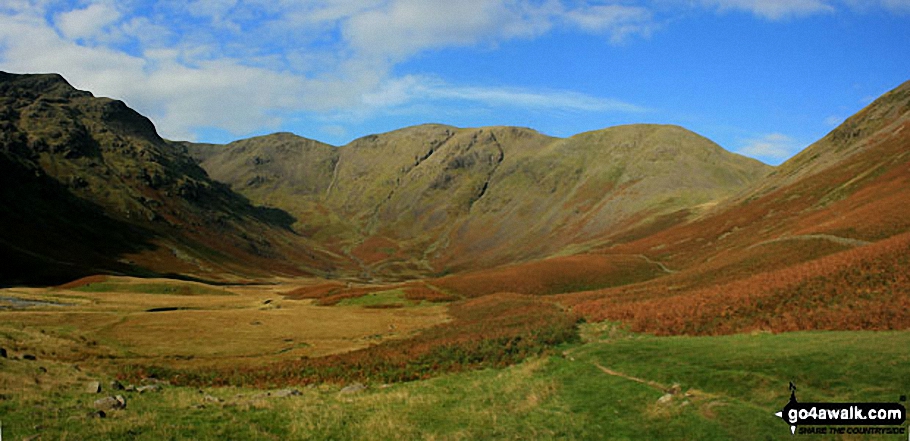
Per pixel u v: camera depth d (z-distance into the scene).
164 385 32.25
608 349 31.28
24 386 25.33
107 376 33.75
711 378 22.12
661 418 18.81
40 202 189.12
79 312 71.81
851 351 22.45
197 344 51.12
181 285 124.75
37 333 48.53
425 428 20.91
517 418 21.19
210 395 28.67
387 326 64.19
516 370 30.14
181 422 20.78
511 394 24.81
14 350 37.91
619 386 23.12
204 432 19.47
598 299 62.53
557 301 68.12
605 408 20.83
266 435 19.73
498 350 37.56
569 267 106.62
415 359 38.34
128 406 23.50
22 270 135.00
